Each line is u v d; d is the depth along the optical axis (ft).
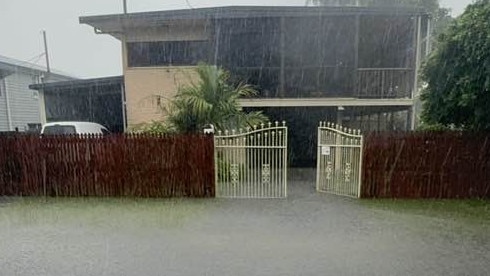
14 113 55.52
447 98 20.86
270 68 35.12
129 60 37.52
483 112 20.25
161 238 15.40
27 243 14.87
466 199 22.49
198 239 15.26
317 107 37.11
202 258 13.21
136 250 14.02
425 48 36.04
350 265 12.55
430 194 22.76
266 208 20.47
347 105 34.71
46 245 14.62
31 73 59.41
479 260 12.93
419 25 33.40
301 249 14.07
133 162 23.81
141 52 37.50
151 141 23.61
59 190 24.31
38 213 19.71
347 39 35.42
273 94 35.29
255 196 23.50
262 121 28.50
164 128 28.02
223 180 24.02
